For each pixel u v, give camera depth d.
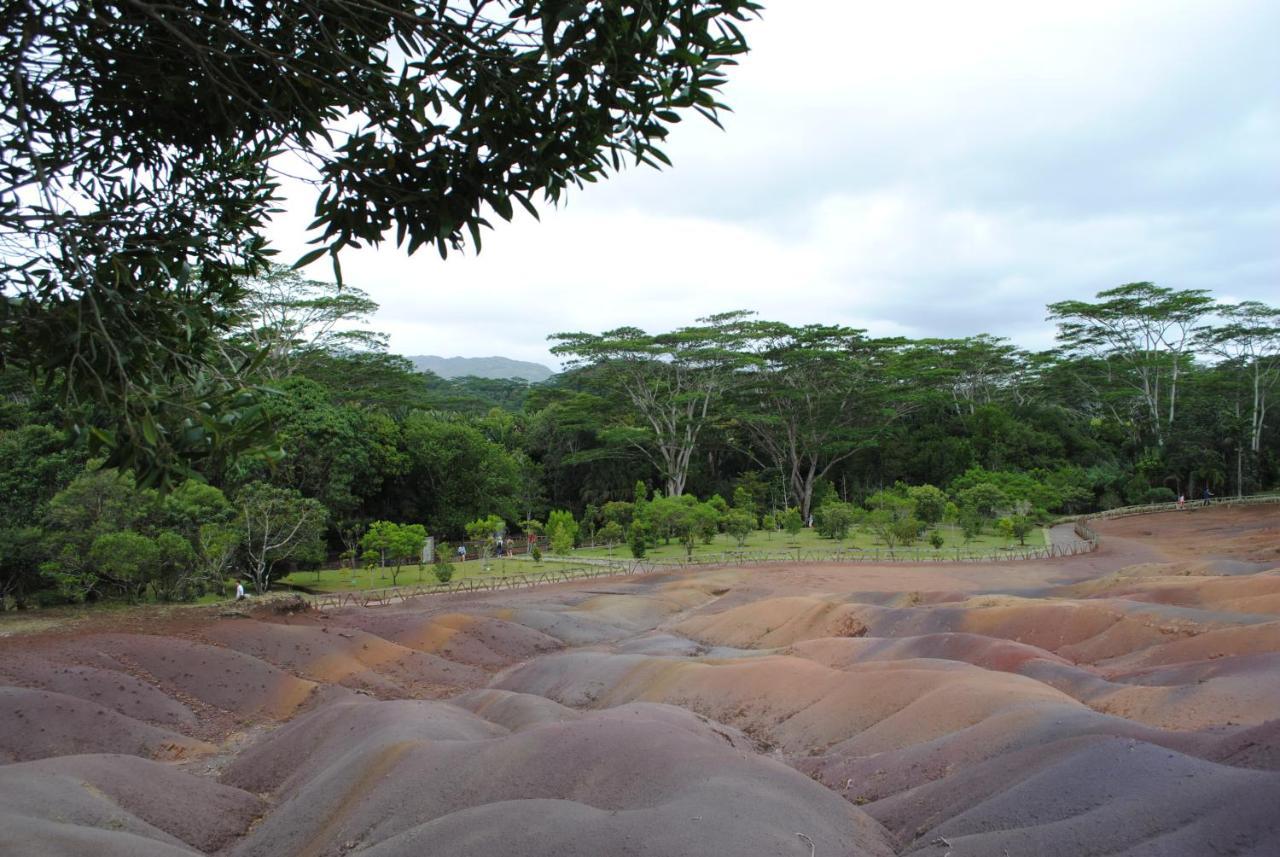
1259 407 59.66
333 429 38.41
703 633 25.56
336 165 3.32
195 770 14.56
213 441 3.24
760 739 14.87
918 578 33.41
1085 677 14.84
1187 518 51.06
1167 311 60.75
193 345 4.07
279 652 20.12
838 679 15.73
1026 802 8.77
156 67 3.74
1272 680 12.14
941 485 58.78
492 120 3.28
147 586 27.86
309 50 3.69
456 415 62.62
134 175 4.16
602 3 2.92
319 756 13.62
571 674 19.98
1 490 26.64
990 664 16.64
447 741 12.12
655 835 7.90
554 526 45.25
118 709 15.96
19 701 14.43
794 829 8.42
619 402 55.38
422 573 37.41
